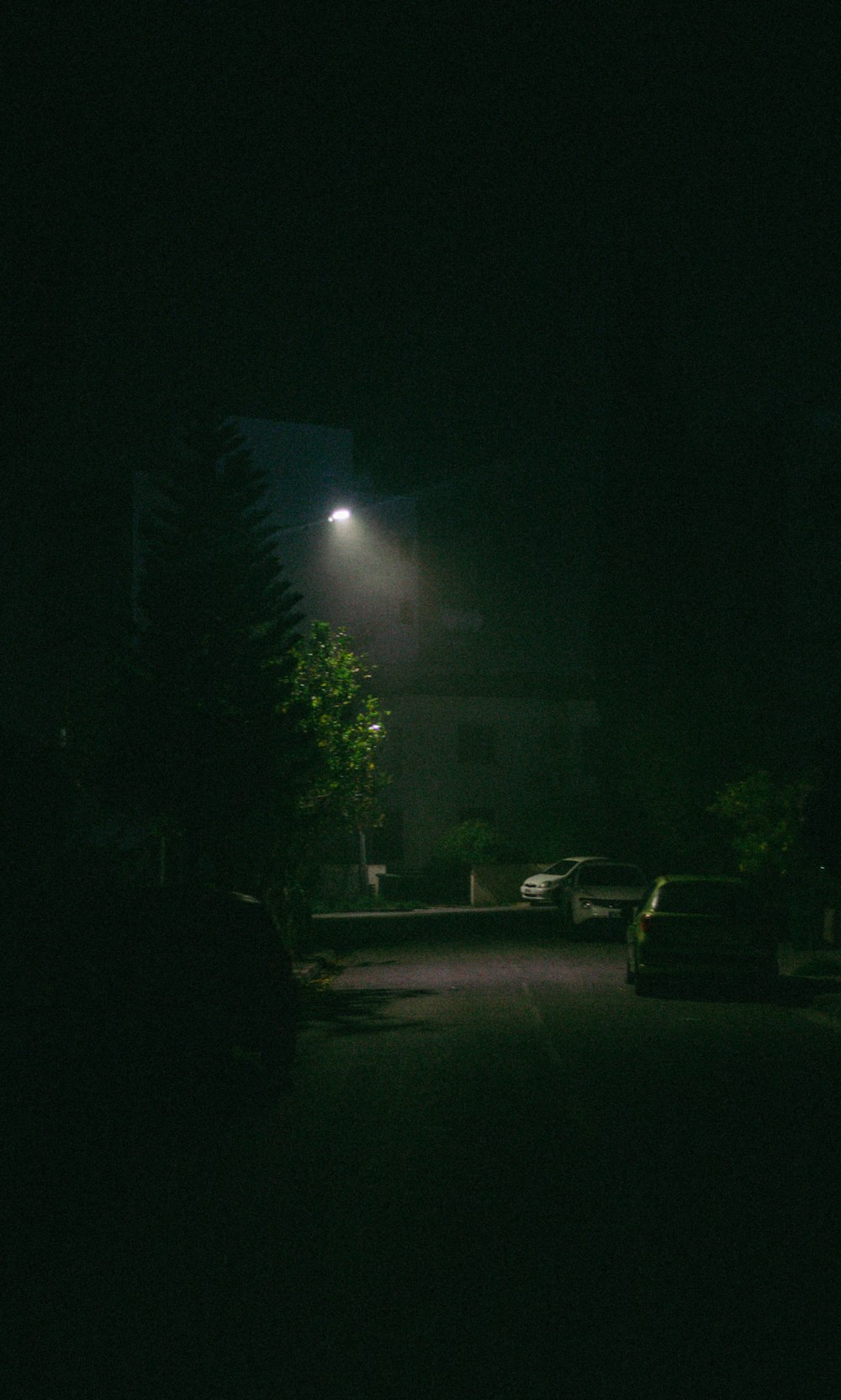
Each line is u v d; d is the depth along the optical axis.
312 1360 5.15
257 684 23.88
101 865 18.52
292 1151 9.11
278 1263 6.48
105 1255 6.64
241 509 25.56
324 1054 13.71
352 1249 6.70
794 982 21.30
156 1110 9.70
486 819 54.81
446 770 54.41
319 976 22.45
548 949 28.39
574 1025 16.14
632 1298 5.89
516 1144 9.32
